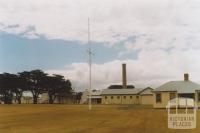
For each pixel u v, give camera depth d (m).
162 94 64.19
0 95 134.00
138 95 124.06
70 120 36.34
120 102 126.50
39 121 35.09
